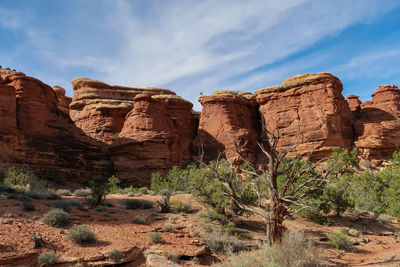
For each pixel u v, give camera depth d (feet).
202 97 205.67
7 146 109.91
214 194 54.75
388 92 237.45
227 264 31.27
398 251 46.42
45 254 29.22
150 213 57.11
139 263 33.99
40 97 129.18
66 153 133.49
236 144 35.22
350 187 91.15
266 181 32.04
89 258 31.24
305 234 55.21
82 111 215.72
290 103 188.65
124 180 152.46
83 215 46.09
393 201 61.62
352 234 59.31
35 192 59.72
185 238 45.03
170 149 164.76
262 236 51.16
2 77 132.26
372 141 169.99
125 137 163.53
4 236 31.76
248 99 216.74
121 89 247.91
